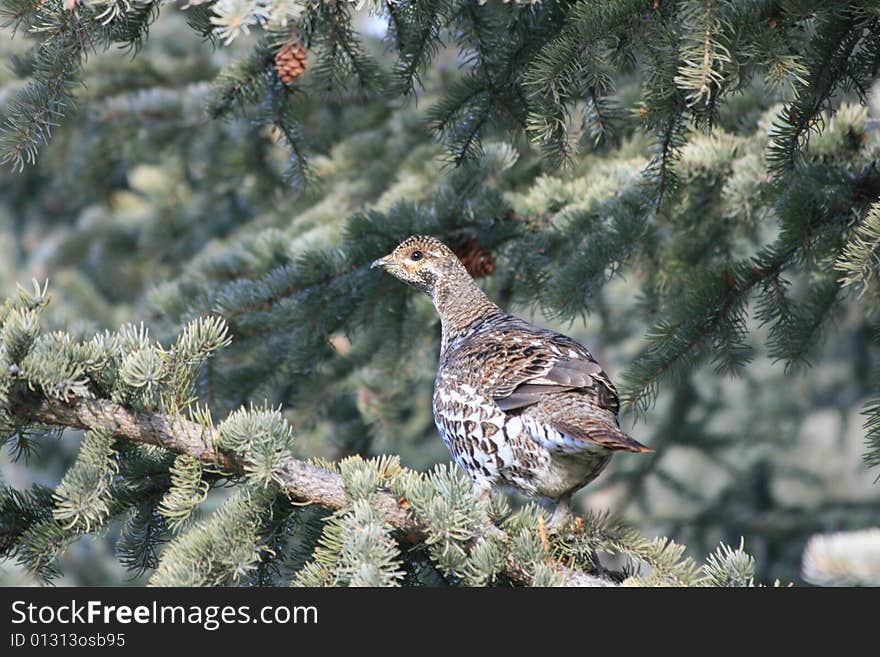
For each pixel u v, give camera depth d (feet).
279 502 22.44
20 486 52.19
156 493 22.82
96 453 20.71
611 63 24.11
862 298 31.96
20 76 35.37
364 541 19.72
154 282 54.19
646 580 21.29
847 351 52.21
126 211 56.34
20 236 60.23
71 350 20.88
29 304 21.08
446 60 49.11
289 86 30.96
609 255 31.71
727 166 33.83
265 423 21.48
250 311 34.88
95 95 48.44
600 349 50.42
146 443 21.25
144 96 48.93
